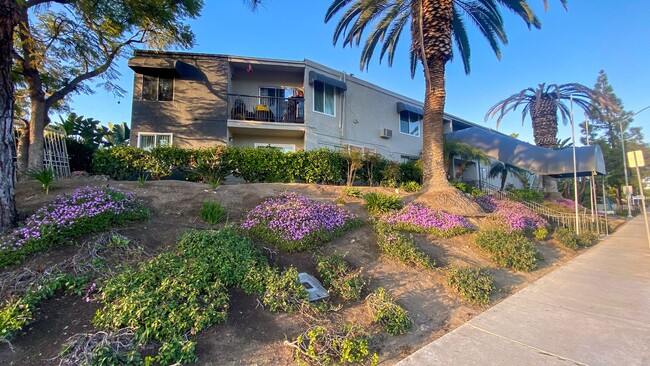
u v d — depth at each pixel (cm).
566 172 1525
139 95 1399
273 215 649
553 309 465
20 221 525
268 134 1603
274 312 395
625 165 2209
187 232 543
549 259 791
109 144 2291
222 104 1451
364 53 1431
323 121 1612
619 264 760
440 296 496
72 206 553
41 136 1121
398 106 1981
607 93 3603
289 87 1695
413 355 334
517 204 1359
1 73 504
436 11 1085
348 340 330
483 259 687
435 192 1038
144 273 399
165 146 1164
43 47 1157
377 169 1437
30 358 289
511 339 369
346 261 561
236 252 487
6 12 508
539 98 1961
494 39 1360
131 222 583
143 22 1238
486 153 1806
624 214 2986
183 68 1414
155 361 291
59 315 346
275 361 314
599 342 361
